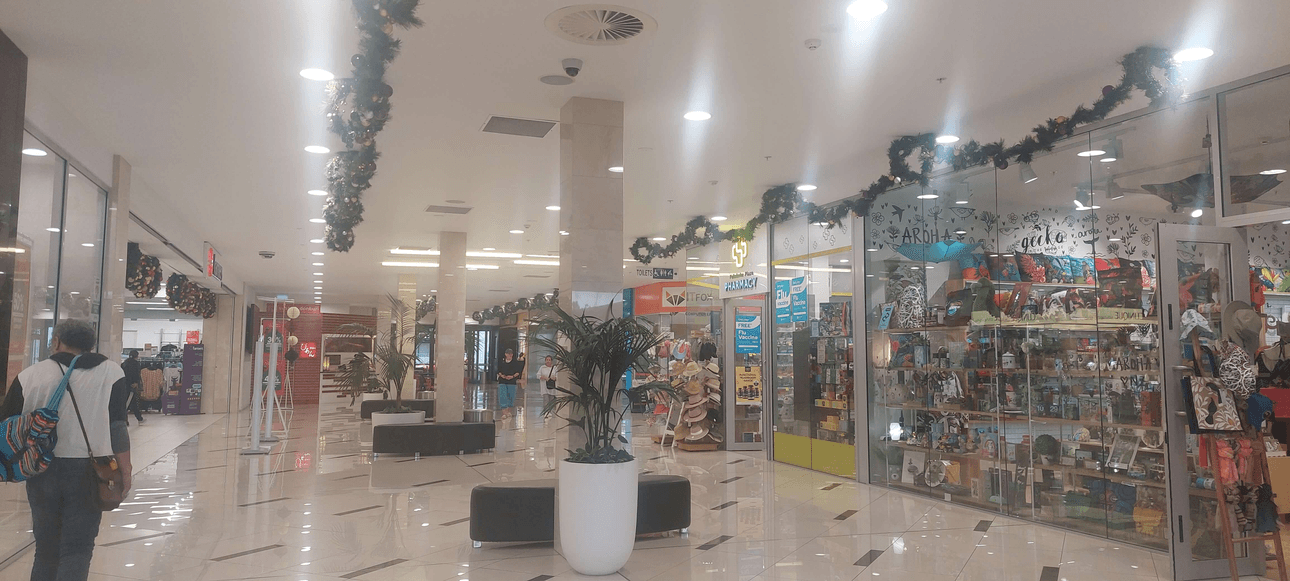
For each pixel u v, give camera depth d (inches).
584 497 202.5
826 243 388.5
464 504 303.6
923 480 324.8
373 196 400.8
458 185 374.9
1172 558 203.9
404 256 638.5
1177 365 208.2
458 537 246.8
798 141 293.4
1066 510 263.3
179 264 535.5
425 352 1162.6
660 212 433.4
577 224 244.2
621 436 226.7
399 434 448.5
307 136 290.0
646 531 240.5
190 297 674.2
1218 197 222.5
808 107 255.0
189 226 498.3
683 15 187.6
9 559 222.1
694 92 242.1
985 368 296.5
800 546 238.4
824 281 389.7
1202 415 199.9
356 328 573.0
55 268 258.1
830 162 323.6
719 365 487.8
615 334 210.4
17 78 205.2
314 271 759.1
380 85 188.7
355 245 577.0
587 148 246.8
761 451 479.2
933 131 279.6
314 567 211.6
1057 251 267.0
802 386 408.8
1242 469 206.5
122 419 161.6
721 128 278.7
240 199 409.7
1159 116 238.7
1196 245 215.2
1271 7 180.1
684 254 652.7
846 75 226.5
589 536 201.3
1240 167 218.5
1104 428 251.6
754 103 251.8
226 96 246.2
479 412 541.3
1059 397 266.8
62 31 196.9
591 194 246.2
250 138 293.6
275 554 225.0
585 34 198.8
